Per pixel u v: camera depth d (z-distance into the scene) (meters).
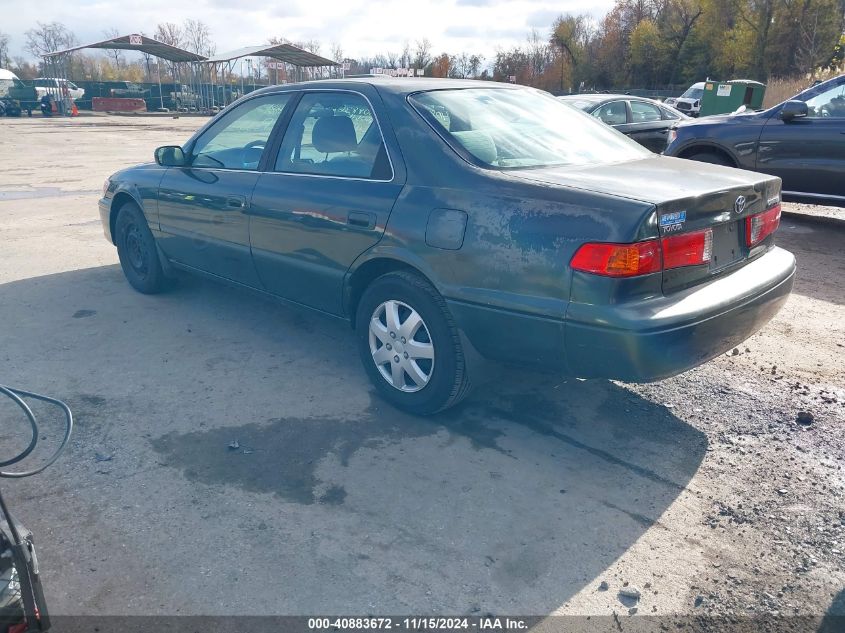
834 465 3.43
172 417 3.78
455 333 3.46
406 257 3.52
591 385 4.23
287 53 40.06
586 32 72.50
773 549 2.82
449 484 3.21
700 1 56.66
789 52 49.50
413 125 3.66
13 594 1.94
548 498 3.12
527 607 2.50
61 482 3.17
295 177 4.16
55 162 15.53
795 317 5.46
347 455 3.44
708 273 3.25
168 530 2.86
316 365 4.48
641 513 3.04
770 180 3.65
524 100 4.24
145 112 45.09
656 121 12.74
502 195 3.21
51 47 76.38
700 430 3.74
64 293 5.83
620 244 2.86
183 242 5.11
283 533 2.86
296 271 4.21
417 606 2.49
